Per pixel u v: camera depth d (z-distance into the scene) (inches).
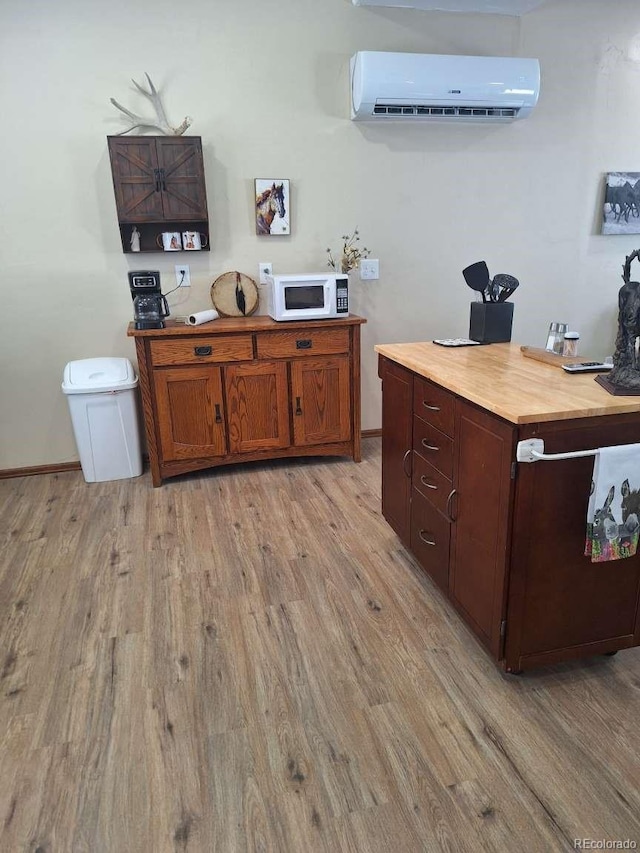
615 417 61.1
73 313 135.9
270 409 134.4
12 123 124.2
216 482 133.1
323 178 142.1
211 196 136.7
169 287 139.4
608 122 155.9
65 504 123.5
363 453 149.9
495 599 66.7
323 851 50.7
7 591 91.2
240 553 101.3
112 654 76.4
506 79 134.1
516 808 54.1
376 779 57.5
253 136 135.9
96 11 122.6
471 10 139.3
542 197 156.6
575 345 82.2
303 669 72.9
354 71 133.1
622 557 63.6
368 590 89.7
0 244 129.1
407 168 146.0
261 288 144.9
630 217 163.5
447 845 50.9
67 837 52.6
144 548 103.8
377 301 152.8
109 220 132.7
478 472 68.1
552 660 68.6
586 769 58.0
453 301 158.1
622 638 70.2
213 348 126.9
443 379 73.5
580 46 148.3
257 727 64.1
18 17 119.7
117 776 58.6
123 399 131.3
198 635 79.9
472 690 68.9
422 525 87.7
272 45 132.3
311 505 120.0
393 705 66.9
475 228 154.4
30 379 137.3
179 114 131.4
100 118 127.4
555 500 62.2
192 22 127.3
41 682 71.5
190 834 52.6
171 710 66.8
